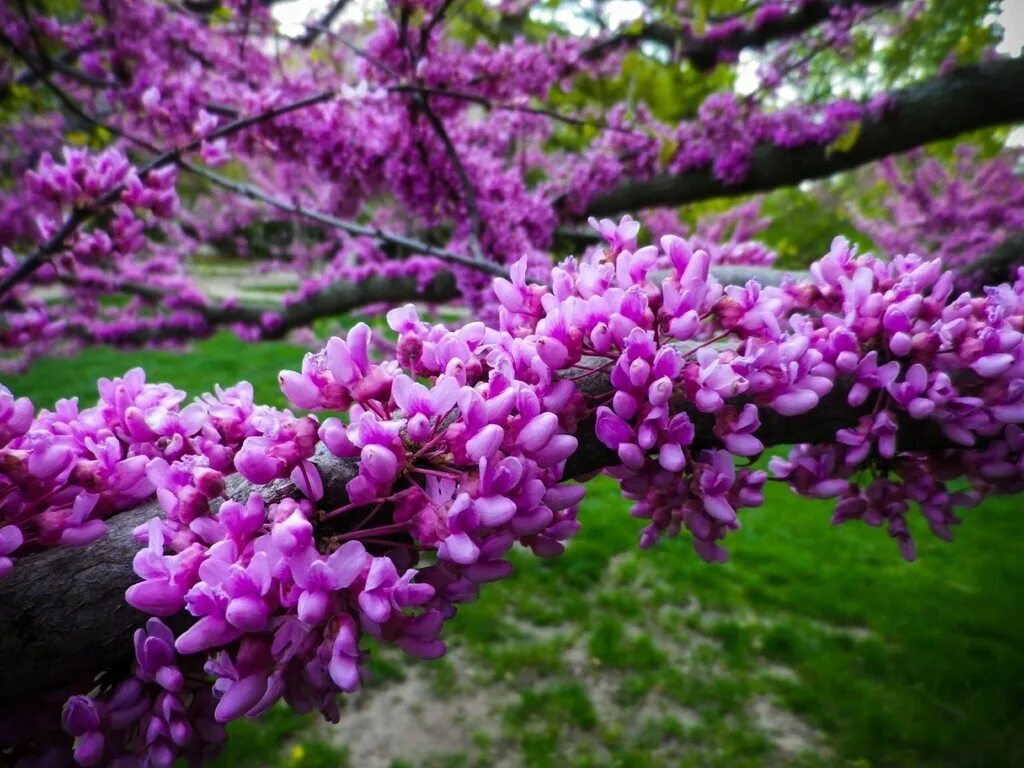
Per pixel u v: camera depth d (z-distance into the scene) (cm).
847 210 875
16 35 348
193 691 85
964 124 332
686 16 416
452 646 499
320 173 312
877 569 629
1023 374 99
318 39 402
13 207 494
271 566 71
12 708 84
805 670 480
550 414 80
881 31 400
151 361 1234
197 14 380
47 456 80
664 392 84
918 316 105
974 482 117
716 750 413
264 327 480
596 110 416
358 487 78
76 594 80
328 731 416
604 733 424
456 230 374
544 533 93
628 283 95
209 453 92
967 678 471
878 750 415
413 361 91
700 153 370
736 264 282
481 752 408
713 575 605
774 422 108
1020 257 328
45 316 254
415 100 256
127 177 184
